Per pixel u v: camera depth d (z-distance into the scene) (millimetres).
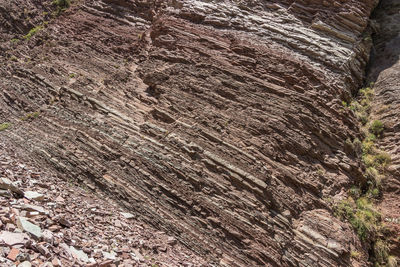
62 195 8055
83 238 5969
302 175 10047
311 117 10984
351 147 10992
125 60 15258
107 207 9055
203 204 9258
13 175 7586
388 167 10625
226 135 10539
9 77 15766
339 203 9867
